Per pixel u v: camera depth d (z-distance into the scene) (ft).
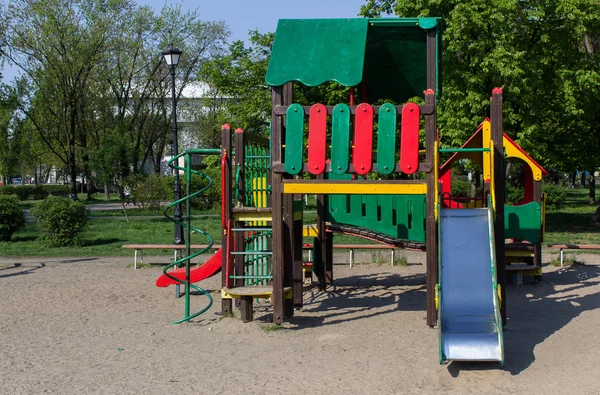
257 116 83.10
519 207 36.04
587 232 69.51
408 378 18.75
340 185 25.14
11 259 51.49
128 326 26.84
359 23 25.76
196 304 31.86
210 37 148.05
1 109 138.51
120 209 118.11
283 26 26.22
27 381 19.06
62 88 133.18
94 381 19.01
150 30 142.61
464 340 19.27
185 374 19.61
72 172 142.41
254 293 26.04
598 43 76.95
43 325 27.17
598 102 67.62
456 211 23.18
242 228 27.71
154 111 162.30
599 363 19.92
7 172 176.35
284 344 23.21
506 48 61.31
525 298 32.37
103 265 47.24
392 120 24.66
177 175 57.57
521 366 19.76
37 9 125.29
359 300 32.45
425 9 64.49
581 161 72.43
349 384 18.33
